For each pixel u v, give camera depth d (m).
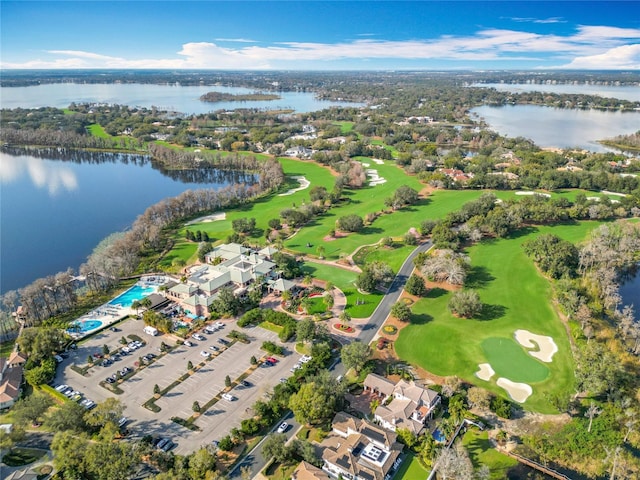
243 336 142.62
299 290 174.38
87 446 96.56
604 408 113.25
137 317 156.25
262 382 123.88
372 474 92.19
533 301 165.38
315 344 134.50
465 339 143.50
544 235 197.62
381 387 118.31
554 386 122.75
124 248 190.88
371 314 157.88
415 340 143.25
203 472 92.12
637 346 135.50
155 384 123.19
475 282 179.75
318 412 105.62
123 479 89.56
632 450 102.50
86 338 144.12
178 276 185.75
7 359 133.12
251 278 175.75
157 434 105.94
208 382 124.25
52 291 158.12
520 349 138.50
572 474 97.19
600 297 164.25
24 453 101.50
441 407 115.12
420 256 190.12
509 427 109.12
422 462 98.44
